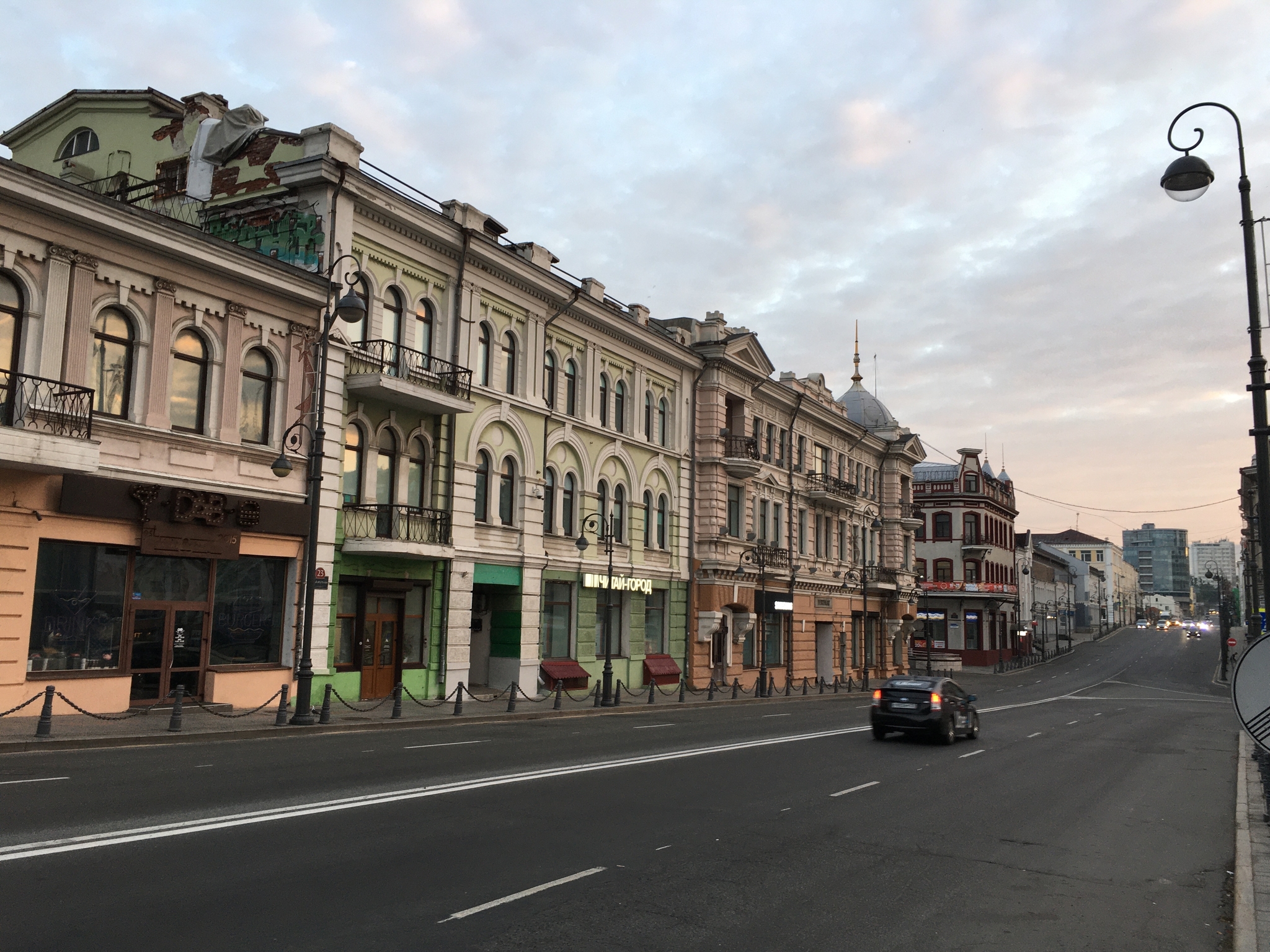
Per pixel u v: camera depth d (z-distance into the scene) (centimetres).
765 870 873
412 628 2575
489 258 2758
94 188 2789
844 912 757
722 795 1268
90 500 1803
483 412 2761
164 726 1689
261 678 2120
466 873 803
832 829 1081
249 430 2159
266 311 2177
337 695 1967
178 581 2003
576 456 3231
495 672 2919
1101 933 735
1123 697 4800
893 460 5781
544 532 3045
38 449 1631
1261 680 795
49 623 1780
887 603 5709
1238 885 849
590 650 3253
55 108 2928
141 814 947
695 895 781
